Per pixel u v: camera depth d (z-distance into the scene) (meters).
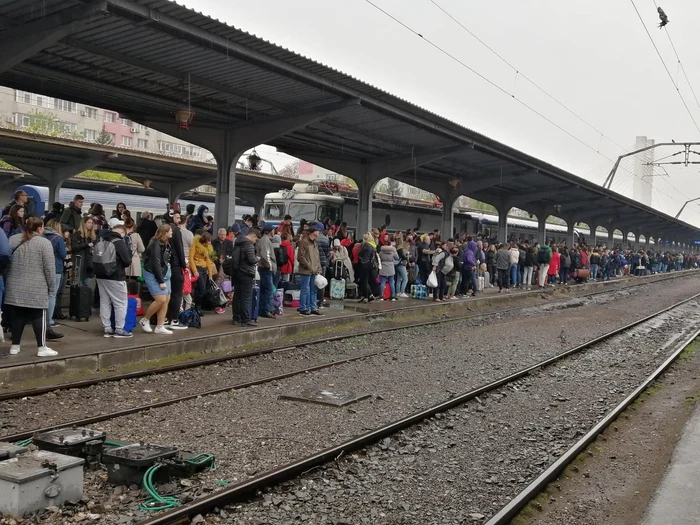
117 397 8.46
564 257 31.30
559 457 6.82
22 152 22.25
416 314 18.50
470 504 5.57
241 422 7.59
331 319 15.21
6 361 8.86
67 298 14.03
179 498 5.26
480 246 23.83
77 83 14.67
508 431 7.85
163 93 15.88
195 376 9.89
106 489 5.40
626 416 8.78
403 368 11.24
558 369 11.92
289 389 9.32
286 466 5.91
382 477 6.10
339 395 8.98
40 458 5.07
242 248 13.03
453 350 13.30
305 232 15.41
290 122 17.39
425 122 18.80
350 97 16.17
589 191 34.91
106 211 28.44
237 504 5.27
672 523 5.25
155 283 11.73
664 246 76.62
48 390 8.36
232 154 18.47
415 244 21.84
